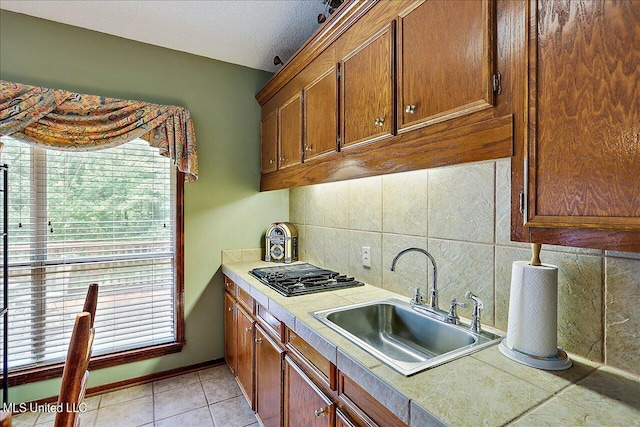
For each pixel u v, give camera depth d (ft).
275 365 5.32
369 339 5.06
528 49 2.60
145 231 7.93
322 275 6.82
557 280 3.16
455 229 4.65
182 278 8.19
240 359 7.27
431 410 2.45
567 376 2.93
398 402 2.71
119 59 7.42
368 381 3.07
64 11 6.46
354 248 6.74
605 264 3.11
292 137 7.00
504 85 2.90
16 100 6.11
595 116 2.20
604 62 2.15
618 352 3.02
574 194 2.31
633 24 2.02
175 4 6.22
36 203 6.84
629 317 2.95
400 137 4.08
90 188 7.34
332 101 5.49
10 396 6.53
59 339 7.03
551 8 2.45
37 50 6.67
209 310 8.55
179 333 8.17
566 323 3.41
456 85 3.34
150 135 7.54
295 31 7.15
